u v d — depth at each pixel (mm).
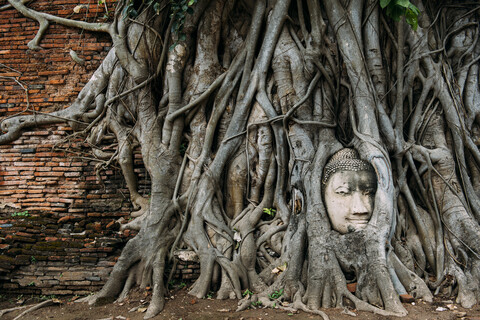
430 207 6332
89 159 7641
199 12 7184
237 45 7422
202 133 7090
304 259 6012
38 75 8078
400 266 5715
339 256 5730
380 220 5707
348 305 5402
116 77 7457
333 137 6605
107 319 5449
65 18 8133
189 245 6543
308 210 6082
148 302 5922
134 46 7254
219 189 6805
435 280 6000
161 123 7219
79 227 7152
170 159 6980
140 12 7230
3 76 8094
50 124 7836
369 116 6254
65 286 6391
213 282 6230
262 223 6684
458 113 6586
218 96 7055
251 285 6168
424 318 5016
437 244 6125
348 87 6633
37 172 7715
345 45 6457
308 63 6691
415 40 6754
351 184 5918
